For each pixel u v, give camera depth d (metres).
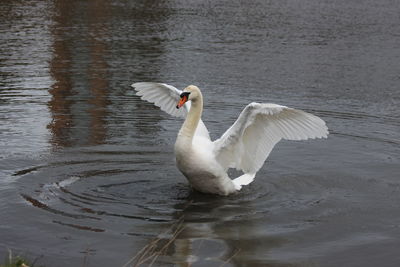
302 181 9.42
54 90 14.75
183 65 18.45
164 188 9.02
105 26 25.86
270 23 28.52
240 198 8.72
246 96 14.94
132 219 7.80
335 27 27.73
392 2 38.56
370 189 9.13
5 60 18.19
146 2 35.84
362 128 12.50
